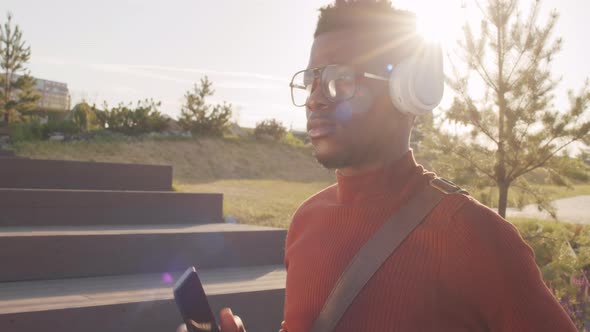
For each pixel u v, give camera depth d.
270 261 4.05
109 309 2.50
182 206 4.75
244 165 20.42
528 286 0.81
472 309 0.85
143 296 2.72
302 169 21.38
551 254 3.73
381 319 0.87
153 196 4.56
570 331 0.82
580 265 3.31
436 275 0.85
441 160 6.91
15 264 3.05
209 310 1.04
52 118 21.30
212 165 19.47
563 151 6.36
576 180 6.60
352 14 1.05
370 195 1.02
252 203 8.02
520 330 0.81
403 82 0.99
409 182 0.99
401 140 1.05
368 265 0.91
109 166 5.25
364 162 1.04
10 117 22.20
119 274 3.38
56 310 2.36
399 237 0.91
